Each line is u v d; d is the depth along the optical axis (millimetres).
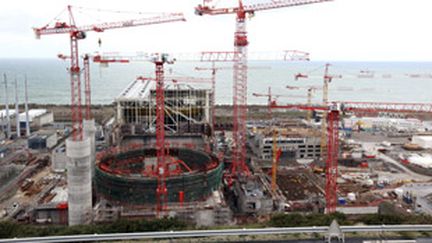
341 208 117562
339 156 186500
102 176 118562
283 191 139375
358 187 147375
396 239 65312
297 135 195750
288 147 183625
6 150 182250
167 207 107312
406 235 66625
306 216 87938
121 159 146750
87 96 147250
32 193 131000
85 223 101375
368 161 181500
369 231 67812
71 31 114812
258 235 67938
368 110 152125
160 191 109312
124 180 112875
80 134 113000
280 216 88000
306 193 137375
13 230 81250
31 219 110438
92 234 72750
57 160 155000
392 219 82375
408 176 165750
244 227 80625
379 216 84562
